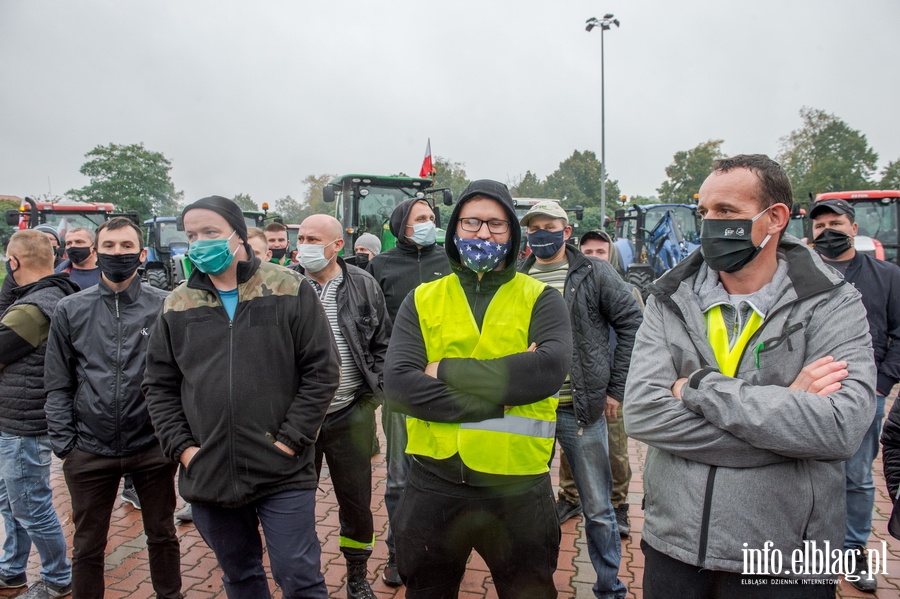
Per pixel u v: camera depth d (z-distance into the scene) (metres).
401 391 1.88
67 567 3.08
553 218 3.10
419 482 1.90
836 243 3.14
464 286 2.02
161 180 49.91
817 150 47.84
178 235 16.00
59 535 3.04
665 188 59.75
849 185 45.34
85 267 4.43
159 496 2.71
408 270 3.72
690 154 57.88
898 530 1.75
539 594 1.91
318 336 2.32
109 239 2.58
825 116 47.25
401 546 1.91
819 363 1.48
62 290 3.02
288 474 2.22
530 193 69.62
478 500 1.82
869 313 3.02
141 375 2.62
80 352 2.61
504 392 1.78
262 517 2.25
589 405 2.72
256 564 2.34
